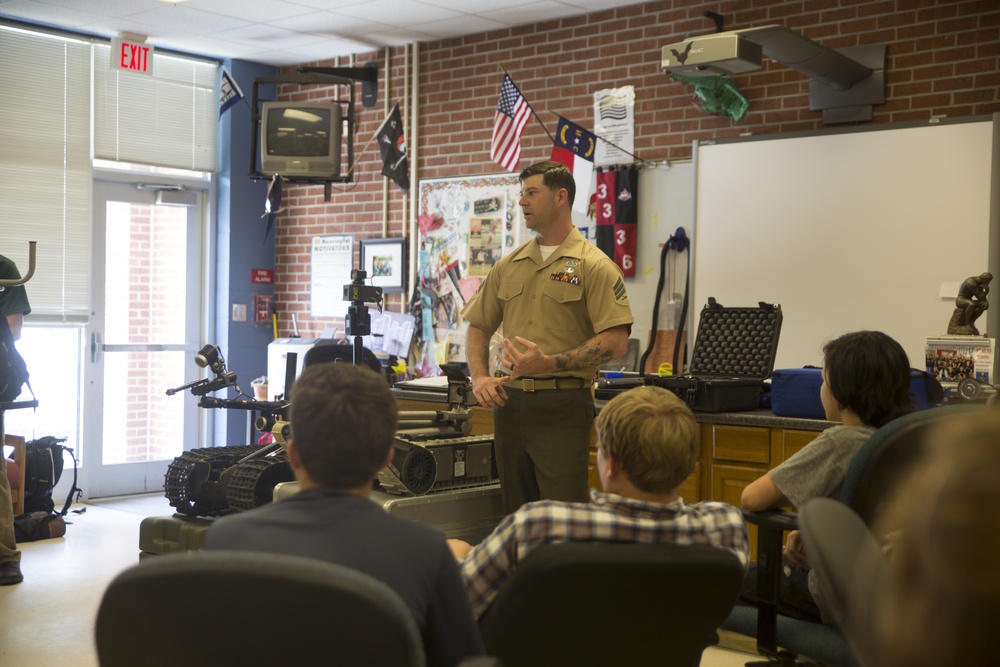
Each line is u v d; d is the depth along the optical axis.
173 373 7.38
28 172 6.52
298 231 7.63
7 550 4.66
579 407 3.28
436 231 6.83
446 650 1.55
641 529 1.75
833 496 2.43
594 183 6.01
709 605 1.72
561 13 6.13
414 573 1.50
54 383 6.75
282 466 3.60
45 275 6.61
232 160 7.41
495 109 6.55
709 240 5.51
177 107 7.25
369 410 1.58
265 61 7.51
